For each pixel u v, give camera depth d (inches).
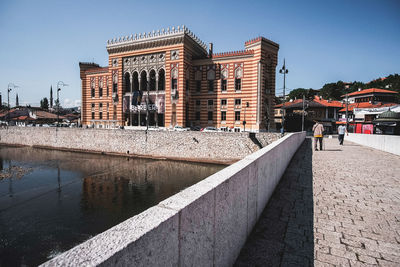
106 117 2047.2
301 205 214.2
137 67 1795.0
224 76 1640.0
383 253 139.9
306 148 660.7
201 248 88.7
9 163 1347.2
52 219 658.2
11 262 463.8
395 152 538.9
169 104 1659.7
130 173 1123.9
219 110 1658.5
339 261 132.0
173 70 1651.1
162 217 67.3
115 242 52.3
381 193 248.7
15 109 2817.4
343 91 3309.5
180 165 1212.5
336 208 207.9
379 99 2087.8
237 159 1166.3
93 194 867.4
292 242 151.3
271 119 1649.9
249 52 1540.4
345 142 948.0
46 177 1083.3
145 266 58.1
